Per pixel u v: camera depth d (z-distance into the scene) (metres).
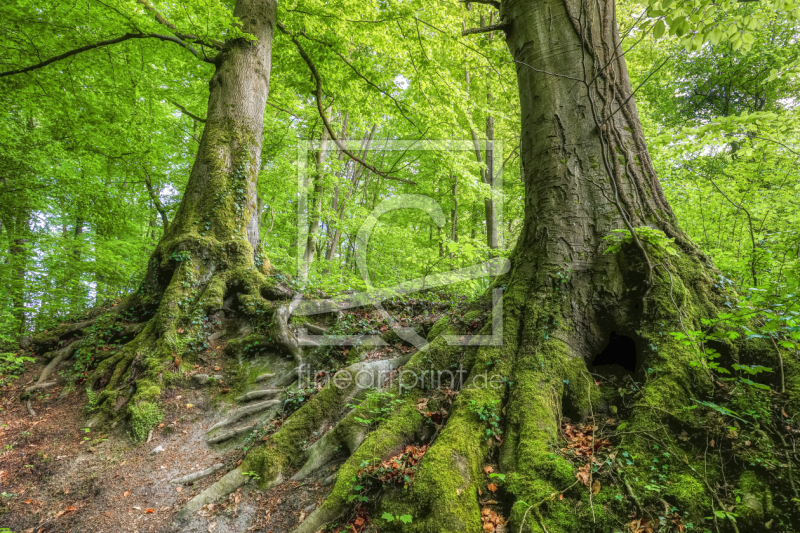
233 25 6.69
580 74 4.54
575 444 3.27
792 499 2.49
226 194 6.80
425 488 3.00
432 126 10.05
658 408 3.14
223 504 3.70
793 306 2.64
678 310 3.25
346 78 9.58
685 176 8.70
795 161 6.48
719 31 3.51
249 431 4.61
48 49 7.71
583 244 4.19
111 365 5.41
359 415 4.09
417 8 7.56
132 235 12.48
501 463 3.22
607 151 4.32
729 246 7.18
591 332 3.97
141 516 3.67
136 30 7.37
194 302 5.96
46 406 5.12
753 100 15.80
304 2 7.85
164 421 4.75
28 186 9.23
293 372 5.27
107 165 10.43
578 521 2.68
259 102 7.62
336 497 3.29
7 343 6.23
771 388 3.15
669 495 2.69
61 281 9.67
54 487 4.00
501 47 7.73
